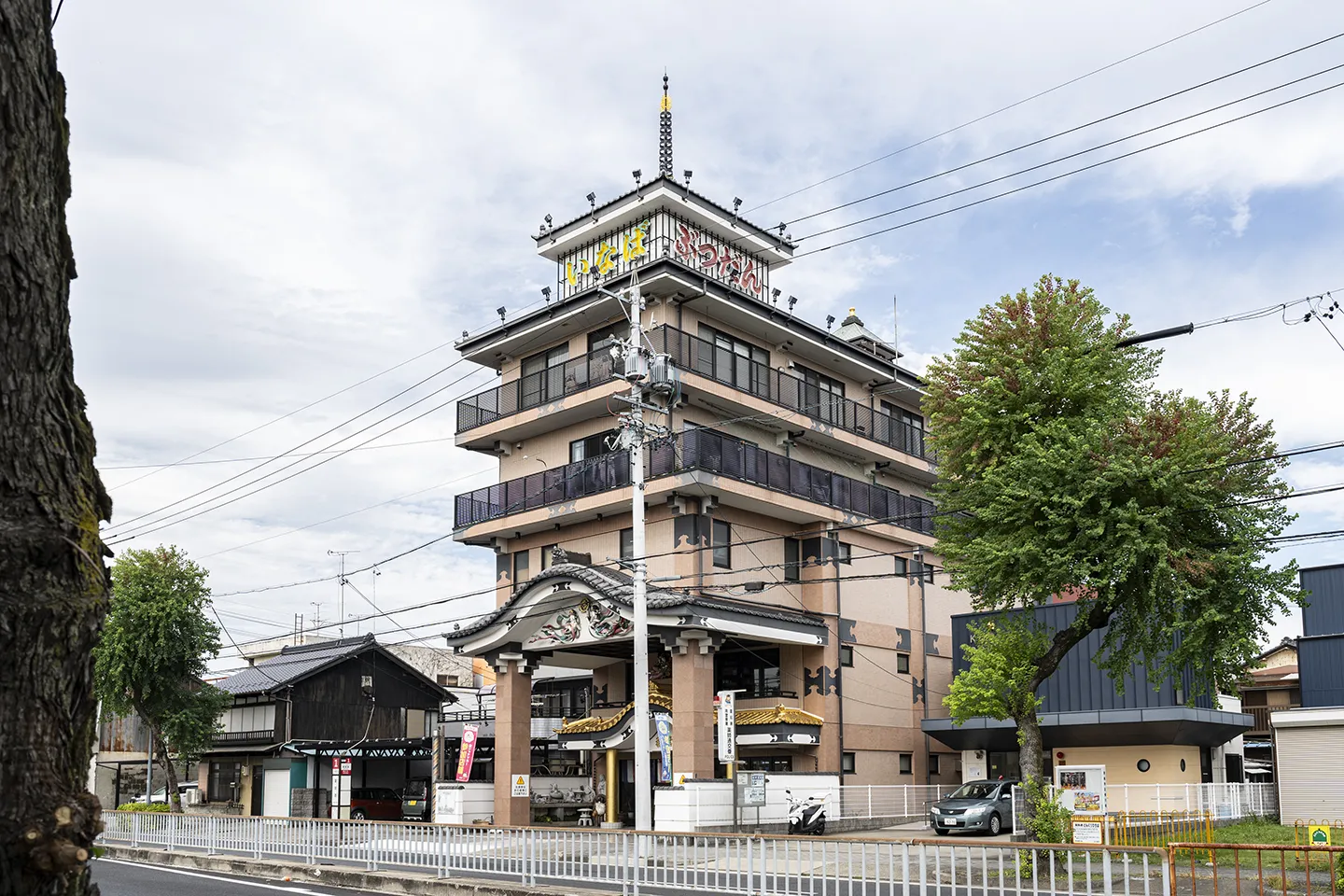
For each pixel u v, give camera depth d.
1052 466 21.30
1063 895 12.53
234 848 25.38
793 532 37.09
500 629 33.00
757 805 28.02
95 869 24.33
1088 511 21.55
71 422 3.84
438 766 35.66
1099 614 22.28
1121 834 24.39
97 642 3.78
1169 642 23.05
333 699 45.59
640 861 16.59
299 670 45.41
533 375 37.44
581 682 40.38
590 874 17.28
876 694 37.62
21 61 3.67
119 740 51.31
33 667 3.54
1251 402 22.28
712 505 33.56
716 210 38.91
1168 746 33.53
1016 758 37.19
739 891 15.36
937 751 40.12
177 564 40.19
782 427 37.00
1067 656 35.44
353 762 45.62
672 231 37.84
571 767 38.53
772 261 41.62
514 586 37.84
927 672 40.31
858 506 38.19
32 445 3.65
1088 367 22.64
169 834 28.14
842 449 39.50
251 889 19.55
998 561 22.12
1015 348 22.95
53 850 3.48
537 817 34.66
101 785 50.44
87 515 3.80
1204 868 19.56
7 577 3.52
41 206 3.74
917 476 42.91
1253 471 21.66
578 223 39.72
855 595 37.59
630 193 38.12
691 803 27.08
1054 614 35.75
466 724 42.88
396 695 47.97
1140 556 21.08
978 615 37.88
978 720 36.34
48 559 3.61
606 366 34.16
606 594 30.33
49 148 3.80
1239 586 21.00
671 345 33.22
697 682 30.30
